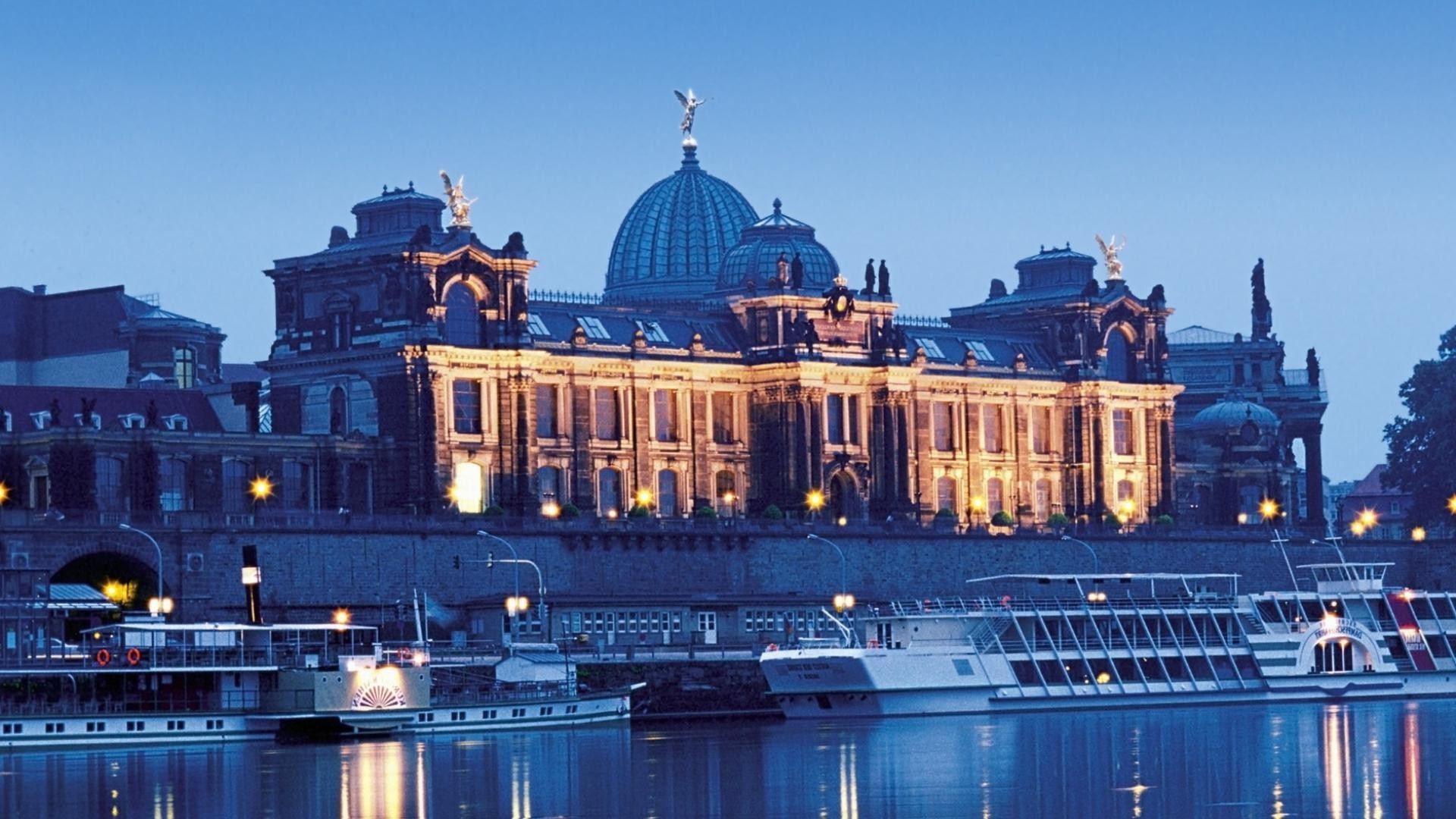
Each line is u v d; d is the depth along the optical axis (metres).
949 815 186.62
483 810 189.25
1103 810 187.75
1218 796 193.50
